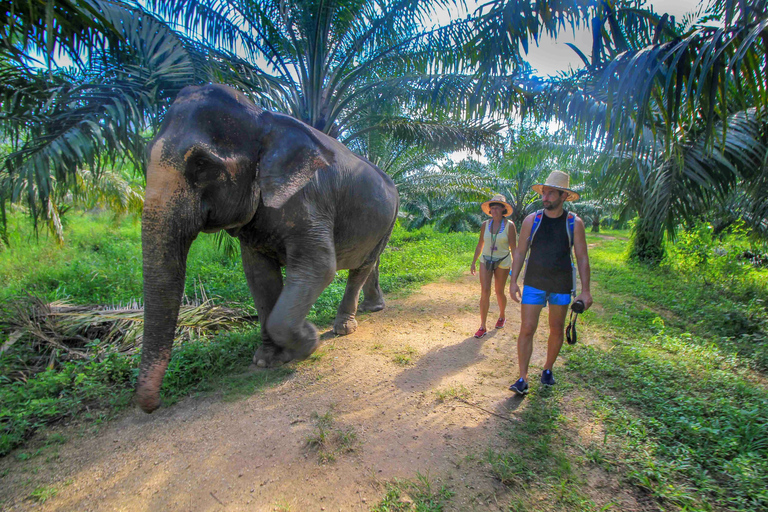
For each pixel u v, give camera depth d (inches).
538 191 115.3
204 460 91.4
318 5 235.9
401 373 135.8
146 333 93.6
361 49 264.5
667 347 153.2
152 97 162.7
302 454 93.7
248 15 241.6
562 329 118.2
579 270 110.3
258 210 114.0
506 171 366.9
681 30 147.6
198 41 203.3
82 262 301.4
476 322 193.3
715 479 83.4
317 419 107.7
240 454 93.5
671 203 229.0
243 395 119.3
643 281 286.4
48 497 80.3
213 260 331.0
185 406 113.5
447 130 292.4
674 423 101.6
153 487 83.3
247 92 210.8
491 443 97.6
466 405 115.3
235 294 221.6
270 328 111.5
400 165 445.1
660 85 117.8
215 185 96.7
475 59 177.8
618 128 126.0
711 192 225.0
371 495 81.6
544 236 114.4
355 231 142.8
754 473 80.5
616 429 100.2
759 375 135.0
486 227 171.3
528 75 208.7
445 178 448.8
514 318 199.6
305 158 101.4
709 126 111.2
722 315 188.1
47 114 151.4
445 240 550.3
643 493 80.7
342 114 308.7
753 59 107.6
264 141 101.7
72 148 141.8
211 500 80.1
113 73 168.1
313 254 118.3
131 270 264.8
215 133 95.5
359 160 153.9
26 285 240.1
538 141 319.9
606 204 474.9
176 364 127.0
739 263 294.2
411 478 85.8
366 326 185.0
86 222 575.8
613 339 165.8
